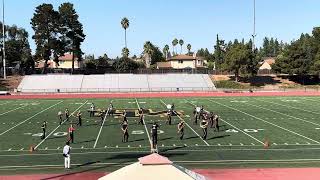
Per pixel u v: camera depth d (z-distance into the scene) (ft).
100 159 90.43
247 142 108.58
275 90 295.48
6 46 386.11
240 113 167.94
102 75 318.45
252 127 133.18
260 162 87.35
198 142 108.88
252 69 326.03
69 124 140.46
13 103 212.23
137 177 33.06
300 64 327.06
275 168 82.58
